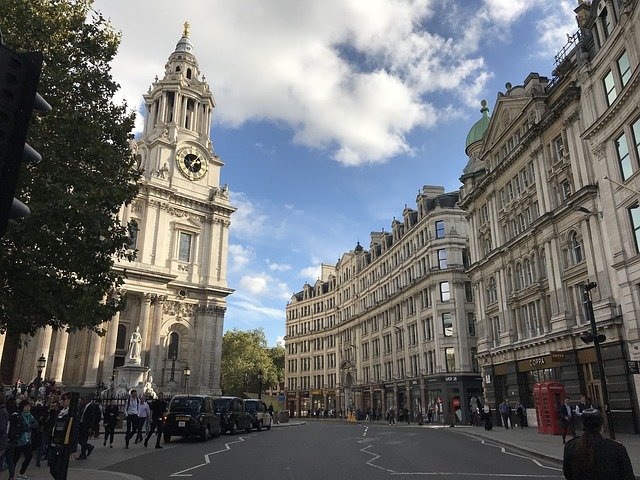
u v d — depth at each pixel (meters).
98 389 41.22
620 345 25.66
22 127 3.64
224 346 93.81
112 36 19.58
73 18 18.55
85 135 17.11
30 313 15.80
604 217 27.16
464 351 55.03
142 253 56.94
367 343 77.56
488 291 42.44
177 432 22.64
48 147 16.09
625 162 25.80
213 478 12.88
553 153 33.28
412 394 61.56
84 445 16.33
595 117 28.33
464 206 46.91
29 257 14.74
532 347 34.28
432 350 57.97
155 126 66.75
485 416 32.94
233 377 90.69
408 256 66.00
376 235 81.56
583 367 29.14
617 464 5.03
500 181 40.31
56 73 16.86
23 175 14.67
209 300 61.62
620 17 25.17
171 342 58.66
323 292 98.38
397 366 66.75
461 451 19.81
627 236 25.45
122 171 19.19
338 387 85.94
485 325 42.03
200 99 70.38
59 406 15.05
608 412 17.80
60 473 10.22
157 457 17.19
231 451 19.11
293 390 99.06
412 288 63.22
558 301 31.44
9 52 3.65
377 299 75.06
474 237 45.06
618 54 26.08
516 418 36.22
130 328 54.88
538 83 37.22
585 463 5.12
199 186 65.38
